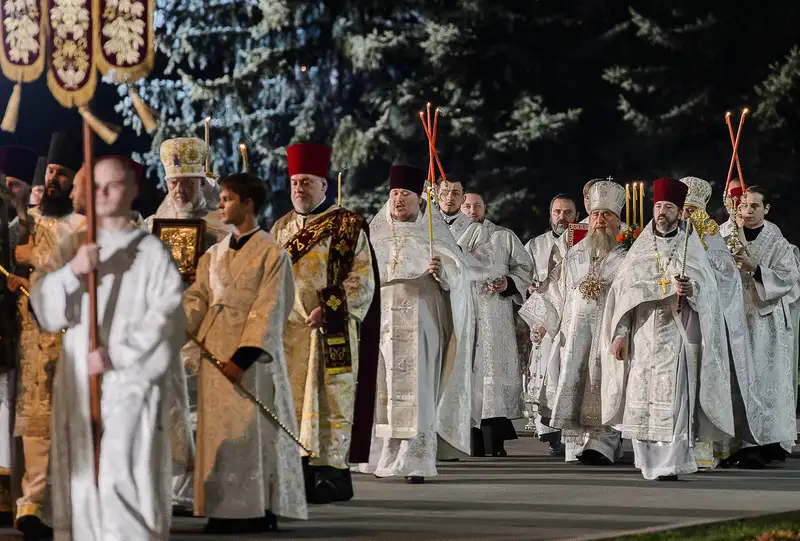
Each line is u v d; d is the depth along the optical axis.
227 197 22.03
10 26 19.55
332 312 25.70
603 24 87.94
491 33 85.94
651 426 30.53
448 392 30.38
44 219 21.59
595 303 34.22
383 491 27.89
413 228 30.38
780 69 82.81
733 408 33.34
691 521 23.59
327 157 26.92
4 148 26.09
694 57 84.56
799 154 83.00
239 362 21.16
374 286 26.72
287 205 92.50
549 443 39.84
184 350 24.30
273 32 93.06
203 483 21.50
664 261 31.12
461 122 82.62
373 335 26.64
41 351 20.98
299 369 25.69
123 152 101.81
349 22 89.19
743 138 83.06
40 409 20.91
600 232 34.88
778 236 35.84
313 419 25.50
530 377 40.53
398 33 88.31
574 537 21.81
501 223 82.75
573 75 87.25
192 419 24.48
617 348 31.34
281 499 21.75
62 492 18.72
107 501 18.11
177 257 24.83
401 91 85.06
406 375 29.52
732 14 84.62
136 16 19.38
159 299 18.39
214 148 92.69
